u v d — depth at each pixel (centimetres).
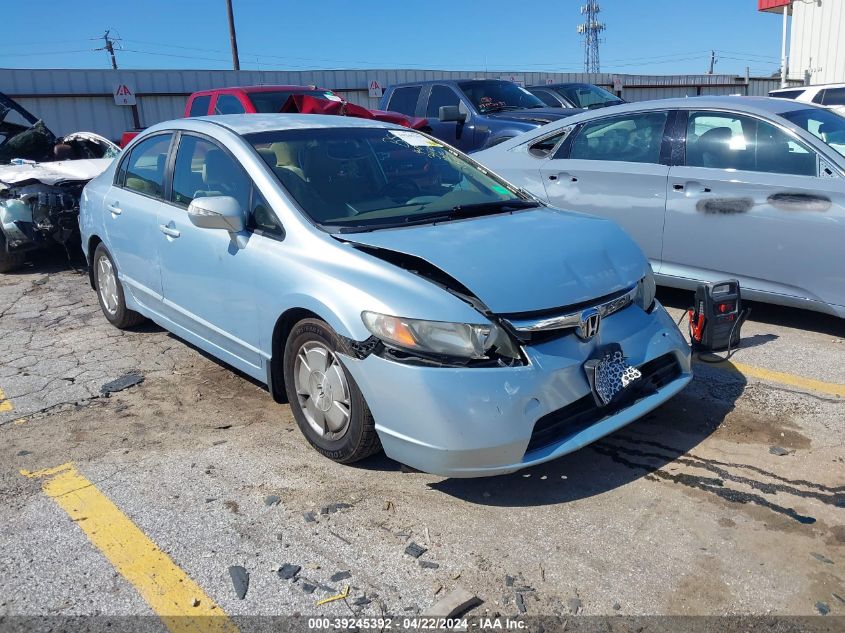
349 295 319
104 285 564
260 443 376
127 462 360
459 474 296
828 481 326
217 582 270
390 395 303
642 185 557
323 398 344
